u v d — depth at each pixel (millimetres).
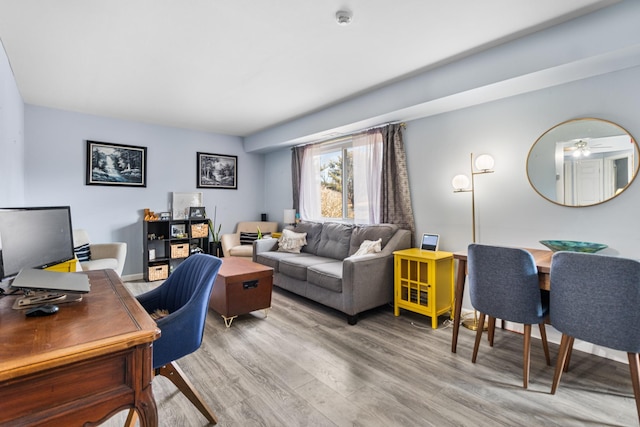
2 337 945
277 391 2000
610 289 1699
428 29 2289
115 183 4605
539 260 2248
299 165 5336
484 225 3129
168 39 2418
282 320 3197
